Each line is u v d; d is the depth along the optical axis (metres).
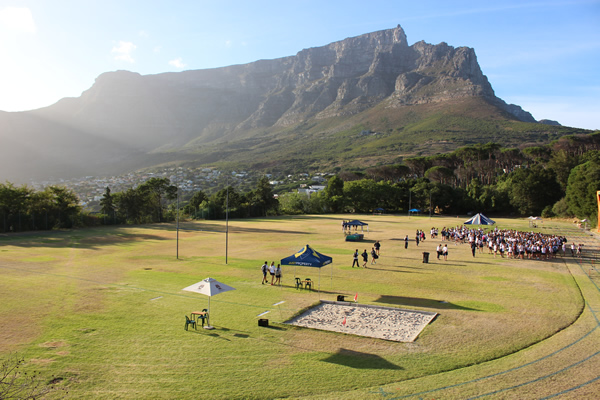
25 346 16.61
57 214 78.19
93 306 22.61
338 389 13.23
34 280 29.31
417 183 130.25
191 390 13.09
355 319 20.78
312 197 133.75
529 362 15.30
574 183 85.56
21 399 11.72
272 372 14.48
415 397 12.70
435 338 17.89
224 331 18.78
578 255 43.72
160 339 17.66
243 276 32.09
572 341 17.41
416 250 48.69
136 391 12.97
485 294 26.23
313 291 27.05
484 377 14.07
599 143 135.00
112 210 92.81
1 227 68.62
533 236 51.91
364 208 134.25
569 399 12.53
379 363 15.25
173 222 99.06
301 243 55.62
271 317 20.98
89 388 13.12
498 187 121.19
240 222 96.81
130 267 35.88
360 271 34.72
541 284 29.28
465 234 58.47
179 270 34.56
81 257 41.66
